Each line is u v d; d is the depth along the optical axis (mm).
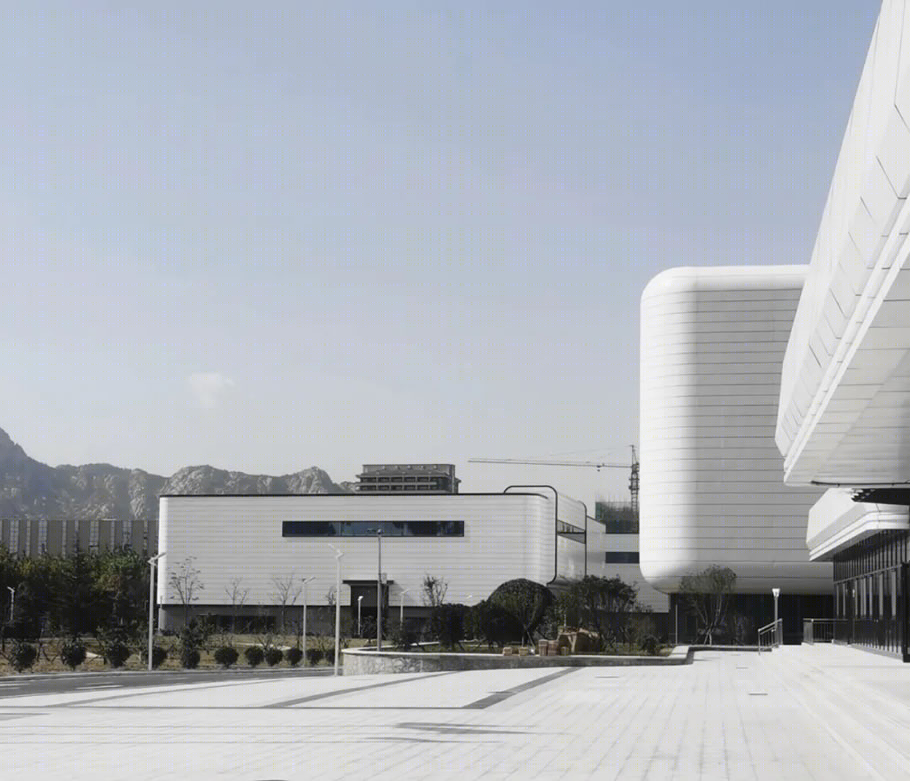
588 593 78562
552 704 27344
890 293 14164
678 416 100625
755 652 74875
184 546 127625
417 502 125188
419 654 54688
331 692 32750
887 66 11492
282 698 30406
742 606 101500
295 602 125625
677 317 101062
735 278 100562
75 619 105125
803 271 99938
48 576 110125
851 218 13703
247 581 126500
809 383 20891
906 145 11172
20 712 26344
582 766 15922
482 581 123562
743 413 99875
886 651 41500
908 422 22422
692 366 100625
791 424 25266
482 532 124062
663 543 100625
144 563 140250
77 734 20719
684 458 100375
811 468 28781
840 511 45062
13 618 98500
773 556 98875
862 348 16688
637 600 140625
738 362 100125
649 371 102438
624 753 17469
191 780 14484
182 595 126438
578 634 59781
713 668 46531
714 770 15547
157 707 27656
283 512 126750
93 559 136125
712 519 99688
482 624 70938
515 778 14680
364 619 122188
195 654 71125
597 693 31203
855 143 13656
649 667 48000
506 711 25391
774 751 17750
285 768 15680
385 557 125250
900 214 12445
